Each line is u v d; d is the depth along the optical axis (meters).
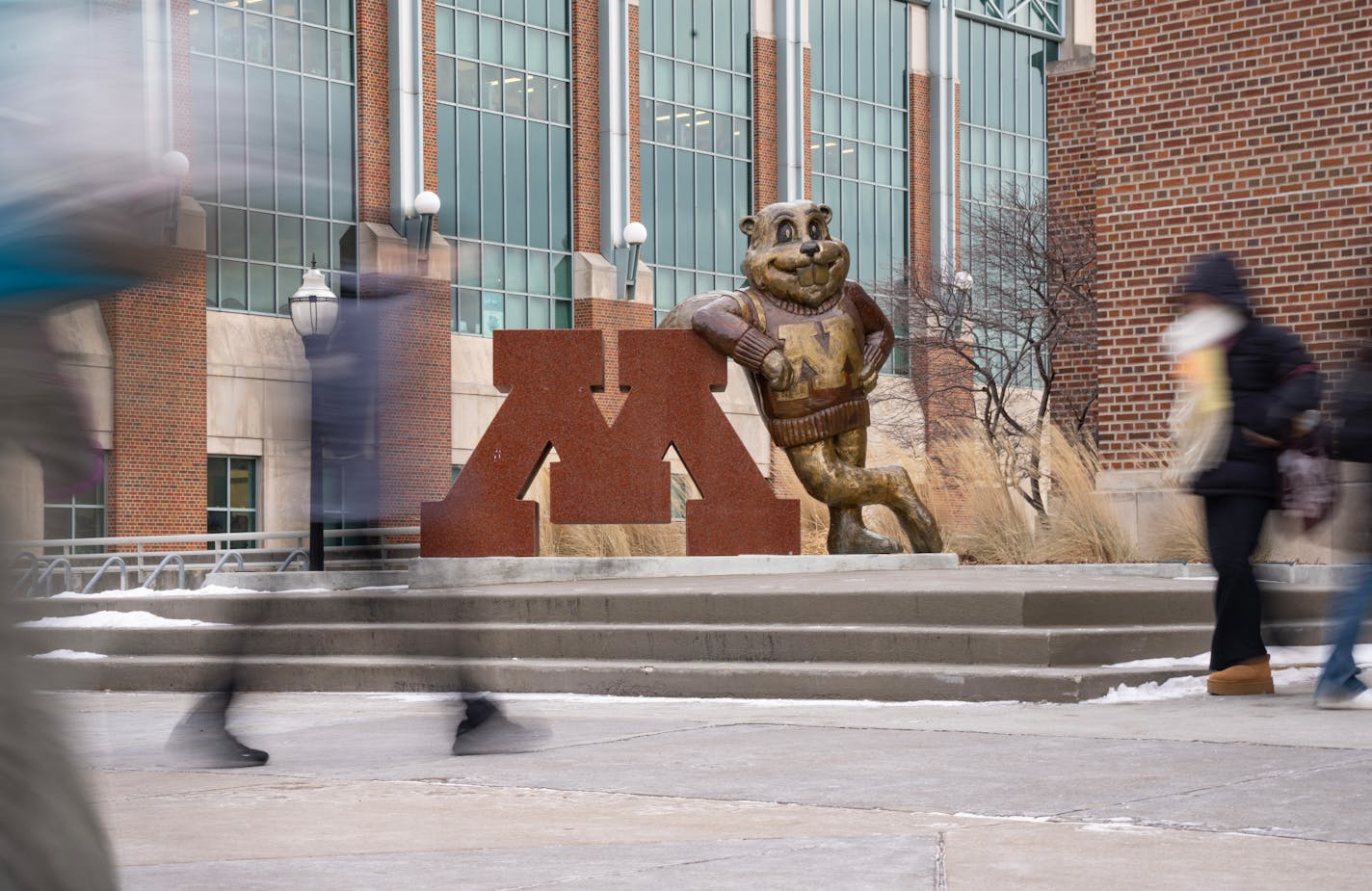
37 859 1.35
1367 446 7.57
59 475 1.47
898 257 52.91
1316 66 15.50
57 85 1.41
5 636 1.37
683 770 6.32
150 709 9.88
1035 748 6.70
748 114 49.16
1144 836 4.66
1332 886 3.92
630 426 15.03
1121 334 16.58
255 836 4.90
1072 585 10.44
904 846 4.55
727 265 48.38
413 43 40.12
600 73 44.72
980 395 42.09
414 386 7.42
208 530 34.94
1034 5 57.03
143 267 1.49
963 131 54.78
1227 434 8.21
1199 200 16.17
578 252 43.81
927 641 9.36
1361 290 15.20
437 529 15.02
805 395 15.81
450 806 5.50
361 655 11.10
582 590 11.19
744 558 14.56
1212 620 10.32
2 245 1.39
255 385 35.31
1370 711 7.76
